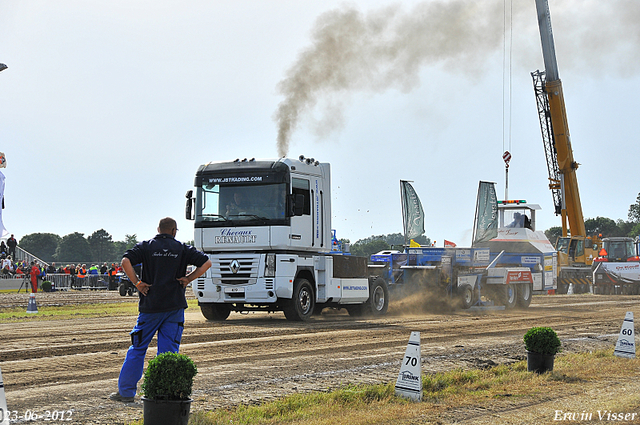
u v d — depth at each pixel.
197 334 14.00
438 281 22.02
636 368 10.44
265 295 16.70
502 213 26.83
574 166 36.03
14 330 14.63
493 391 8.38
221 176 17.28
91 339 12.94
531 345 9.80
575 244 38.03
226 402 7.51
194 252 7.48
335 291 18.33
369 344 12.77
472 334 14.92
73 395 7.74
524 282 24.56
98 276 41.72
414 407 7.38
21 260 47.41
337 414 6.98
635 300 31.56
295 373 9.41
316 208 17.84
